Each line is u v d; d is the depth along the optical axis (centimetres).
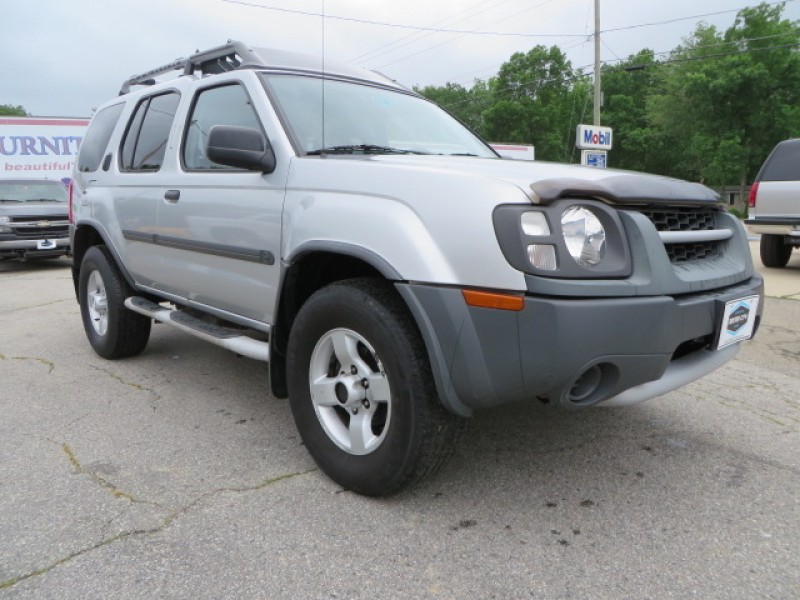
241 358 489
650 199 243
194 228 354
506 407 373
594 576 215
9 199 1202
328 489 274
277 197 297
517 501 265
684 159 5328
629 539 238
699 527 247
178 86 404
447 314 225
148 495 268
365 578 213
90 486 275
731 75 4072
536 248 214
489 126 5253
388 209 245
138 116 450
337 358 268
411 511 256
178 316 388
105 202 455
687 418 361
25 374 448
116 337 462
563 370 212
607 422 353
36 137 1828
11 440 326
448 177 235
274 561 222
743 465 301
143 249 414
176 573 214
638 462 304
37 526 242
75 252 521
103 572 214
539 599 203
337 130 328
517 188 222
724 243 294
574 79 5297
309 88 346
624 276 225
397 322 242
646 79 5722
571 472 292
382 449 252
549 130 5197
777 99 4056
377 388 253
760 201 913
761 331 581
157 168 405
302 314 276
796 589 209
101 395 400
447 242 227
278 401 389
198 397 396
